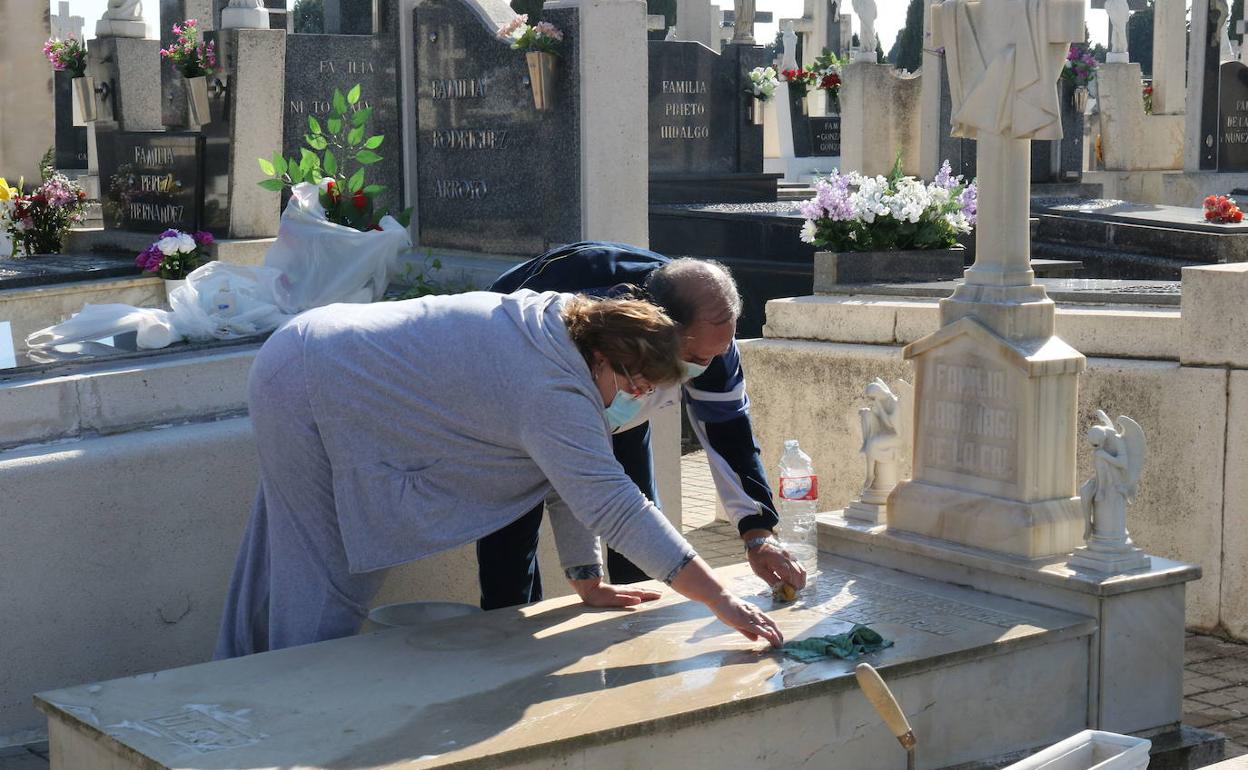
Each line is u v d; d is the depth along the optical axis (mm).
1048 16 3377
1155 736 3424
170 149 6965
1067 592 3342
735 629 3066
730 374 3510
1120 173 16281
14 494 3865
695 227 9867
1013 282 3588
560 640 3162
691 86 10719
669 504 5711
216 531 4297
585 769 2594
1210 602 5059
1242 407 4891
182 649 4258
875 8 14484
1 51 6871
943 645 3070
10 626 3895
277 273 5207
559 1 6211
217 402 4430
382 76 7430
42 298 6004
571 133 6207
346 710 2727
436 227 7164
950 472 3695
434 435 3127
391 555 3195
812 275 9117
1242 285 4852
